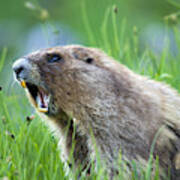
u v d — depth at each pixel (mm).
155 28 29281
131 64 15758
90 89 11953
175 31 17062
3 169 11148
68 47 12492
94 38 17297
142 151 11477
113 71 12156
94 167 11727
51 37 18656
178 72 16219
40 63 12133
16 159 11859
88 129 11883
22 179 11094
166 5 32562
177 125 11969
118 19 31750
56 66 12141
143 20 32250
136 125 11609
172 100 12375
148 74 15344
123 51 16172
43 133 13148
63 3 37219
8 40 35562
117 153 11555
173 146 11773
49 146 12750
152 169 11406
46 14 17594
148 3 33625
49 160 12195
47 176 11555
